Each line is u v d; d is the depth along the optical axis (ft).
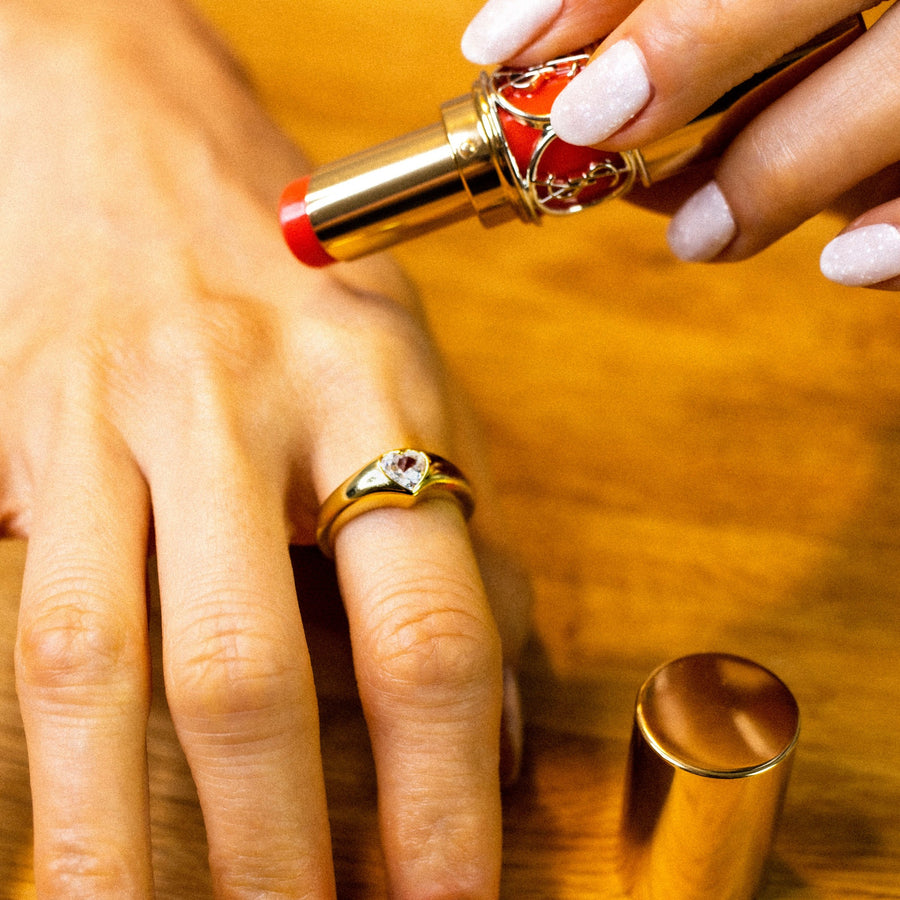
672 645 1.01
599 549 1.05
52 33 1.22
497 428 1.11
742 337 1.17
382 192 0.94
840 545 1.06
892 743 0.98
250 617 0.90
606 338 1.17
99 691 0.89
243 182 1.13
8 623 1.01
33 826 0.93
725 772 0.86
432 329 1.13
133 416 0.99
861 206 1.02
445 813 0.89
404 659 0.90
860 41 0.88
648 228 1.24
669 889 0.91
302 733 0.89
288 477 0.99
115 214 1.10
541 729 0.98
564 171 0.92
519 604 1.00
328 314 1.04
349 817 0.95
